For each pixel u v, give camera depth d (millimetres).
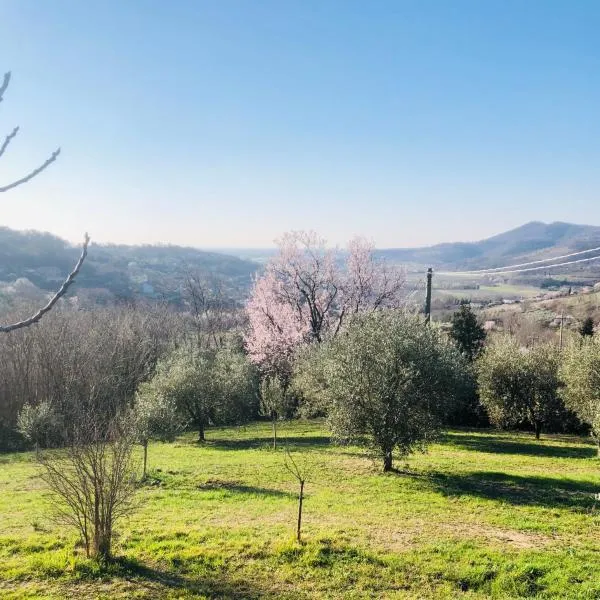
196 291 74125
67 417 38125
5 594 10922
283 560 13039
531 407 37844
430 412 23047
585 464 25922
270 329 47875
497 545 14078
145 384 36781
